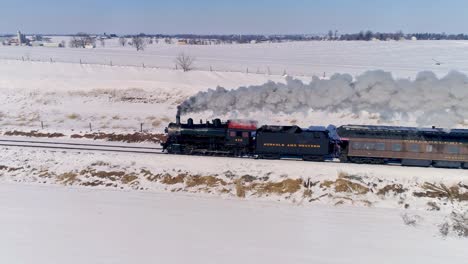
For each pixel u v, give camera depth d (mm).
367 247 16719
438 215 19562
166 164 25016
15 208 20312
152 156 26031
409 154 23562
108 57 79625
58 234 17750
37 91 43188
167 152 27188
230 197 21906
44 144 29609
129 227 18422
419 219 19125
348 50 111812
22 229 18188
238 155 26062
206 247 16719
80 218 19297
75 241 17172
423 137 23328
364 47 124062
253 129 25266
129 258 15898
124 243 17016
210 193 22375
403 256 16047
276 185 22469
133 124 35562
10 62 55969
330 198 21312
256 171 23844
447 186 21484
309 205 20875
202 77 48906
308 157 25047
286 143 24781
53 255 16109
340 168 23438
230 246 16797
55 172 24891
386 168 23266
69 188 23156
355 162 24547
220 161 25109
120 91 42844
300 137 24547
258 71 56000
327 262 15664
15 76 47719
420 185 21625
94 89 43406
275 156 25438
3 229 18172
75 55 82375
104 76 49656
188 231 18062
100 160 25828
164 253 16250
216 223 18844
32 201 21219
